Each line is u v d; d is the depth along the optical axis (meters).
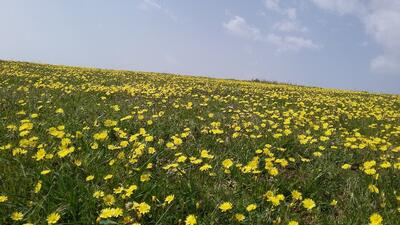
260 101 13.12
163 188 4.56
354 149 6.95
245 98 13.68
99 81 16.28
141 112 8.23
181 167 5.42
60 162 5.23
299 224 4.16
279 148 6.25
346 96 18.58
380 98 18.64
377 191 4.60
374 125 9.53
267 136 7.34
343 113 11.41
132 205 4.20
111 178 4.73
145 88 13.96
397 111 13.05
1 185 4.56
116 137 6.78
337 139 7.60
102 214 3.74
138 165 5.49
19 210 4.05
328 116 10.14
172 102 11.05
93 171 4.93
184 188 4.61
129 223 3.82
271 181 5.13
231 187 5.01
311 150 6.66
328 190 5.03
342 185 5.17
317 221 4.20
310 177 5.27
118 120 7.75
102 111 8.64
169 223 4.00
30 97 9.90
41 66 23.38
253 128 8.12
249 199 4.53
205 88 16.31
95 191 4.37
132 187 4.26
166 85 16.38
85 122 7.40
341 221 4.12
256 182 5.00
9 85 12.16
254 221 4.09
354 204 4.59
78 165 4.93
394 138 8.39
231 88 17.27
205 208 4.30
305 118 9.37
